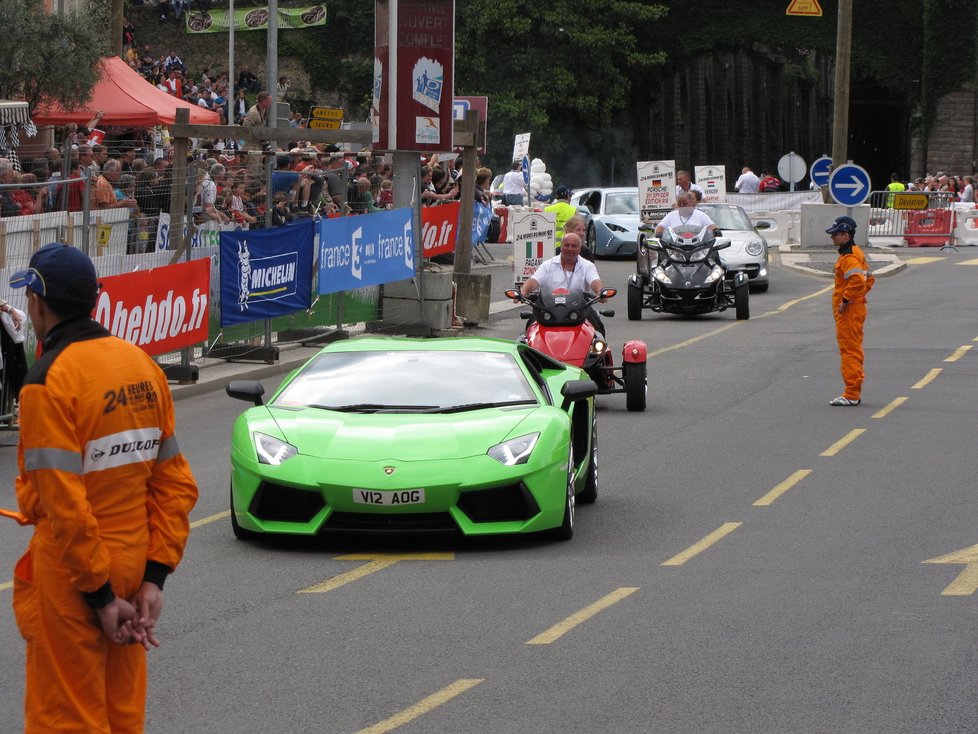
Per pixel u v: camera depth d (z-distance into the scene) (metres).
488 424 25.95
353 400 27.28
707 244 66.81
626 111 180.88
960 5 165.00
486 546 26.19
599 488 31.92
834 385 48.16
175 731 16.05
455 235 71.06
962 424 40.16
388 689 17.56
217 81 135.75
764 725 16.09
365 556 25.41
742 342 59.94
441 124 60.16
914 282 83.31
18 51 69.19
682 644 19.48
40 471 11.72
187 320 46.22
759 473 33.44
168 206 48.19
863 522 28.02
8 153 57.31
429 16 59.53
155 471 12.62
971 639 19.62
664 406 44.09
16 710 16.80
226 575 23.91
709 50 177.75
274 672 18.31
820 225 104.75
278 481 25.03
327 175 58.25
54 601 11.95
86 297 12.23
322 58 169.50
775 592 22.48
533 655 19.00
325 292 54.47
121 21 92.94
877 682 17.69
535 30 162.62
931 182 127.44
